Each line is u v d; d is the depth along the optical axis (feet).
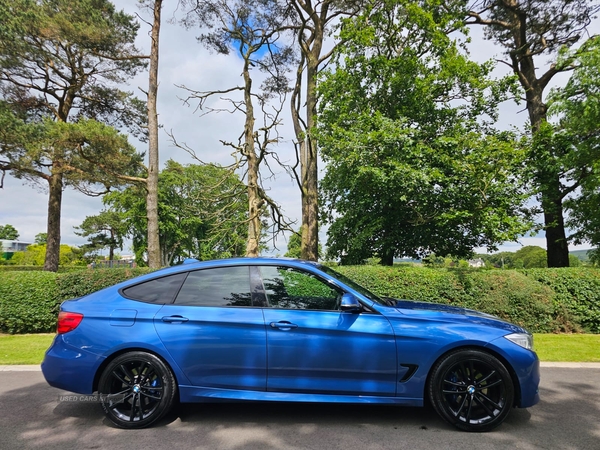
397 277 28.22
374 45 44.98
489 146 36.63
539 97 53.06
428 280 27.89
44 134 51.11
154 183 52.65
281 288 12.44
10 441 10.73
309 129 44.09
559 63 36.09
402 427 11.59
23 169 55.62
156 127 53.16
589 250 43.96
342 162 39.75
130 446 10.38
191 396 11.63
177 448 10.25
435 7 47.01
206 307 12.05
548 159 42.22
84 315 12.03
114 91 69.67
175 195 123.75
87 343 11.73
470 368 11.57
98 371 11.79
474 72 42.83
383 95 45.24
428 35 42.96
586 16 49.65
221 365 11.62
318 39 50.16
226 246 44.93
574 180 43.57
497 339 11.56
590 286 27.91
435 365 11.58
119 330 11.76
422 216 39.96
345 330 11.54
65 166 52.90
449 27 48.37
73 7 57.31
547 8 50.67
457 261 58.29
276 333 11.56
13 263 186.50
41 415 12.75
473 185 36.40
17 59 57.57
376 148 38.24
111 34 59.26
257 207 40.96
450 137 39.96
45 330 27.94
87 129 50.80
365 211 47.09
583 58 33.17
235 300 12.21
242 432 11.24
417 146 37.78
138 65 68.23
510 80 43.39
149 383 11.80
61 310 12.41
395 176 36.37
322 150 41.78
